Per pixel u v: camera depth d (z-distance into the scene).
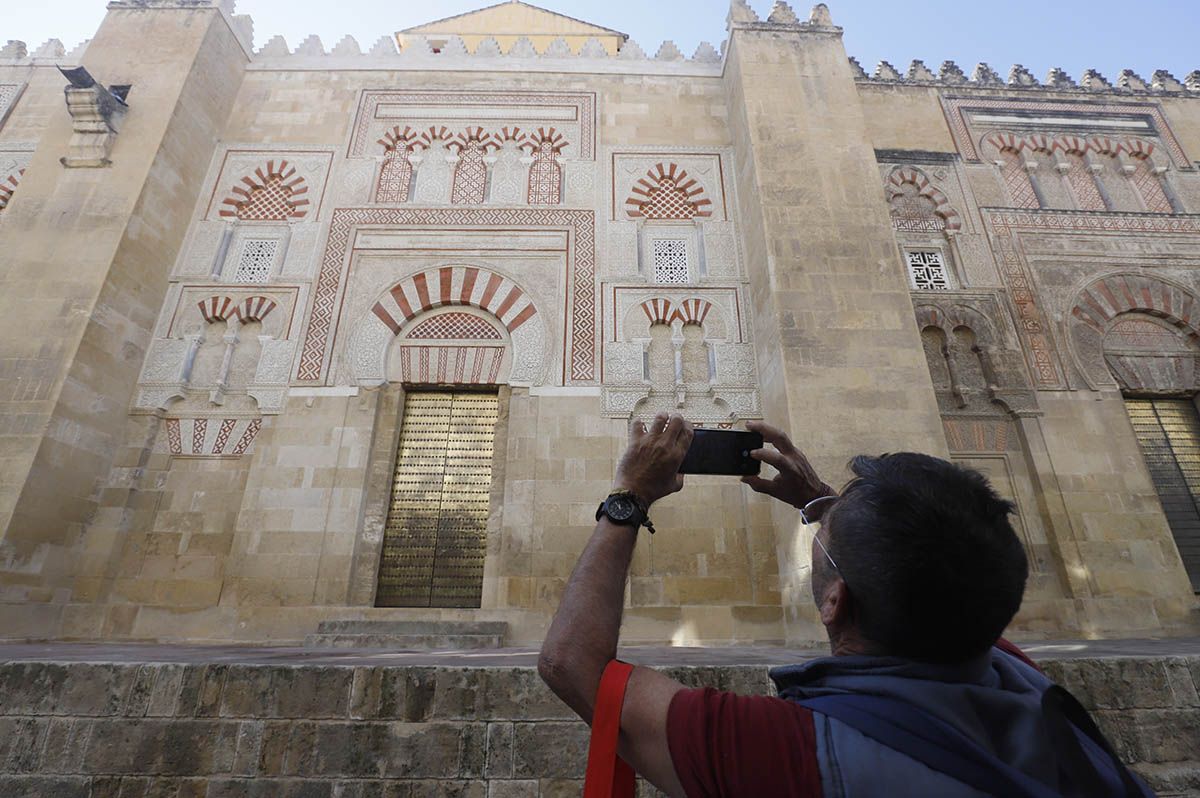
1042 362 7.95
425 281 8.00
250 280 7.98
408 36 14.97
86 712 2.20
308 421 7.10
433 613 6.23
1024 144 9.55
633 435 1.17
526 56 9.91
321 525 6.60
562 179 8.91
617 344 7.71
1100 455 7.45
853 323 6.76
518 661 2.81
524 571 6.53
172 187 8.01
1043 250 8.70
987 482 0.90
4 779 2.11
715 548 6.78
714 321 7.91
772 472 6.68
